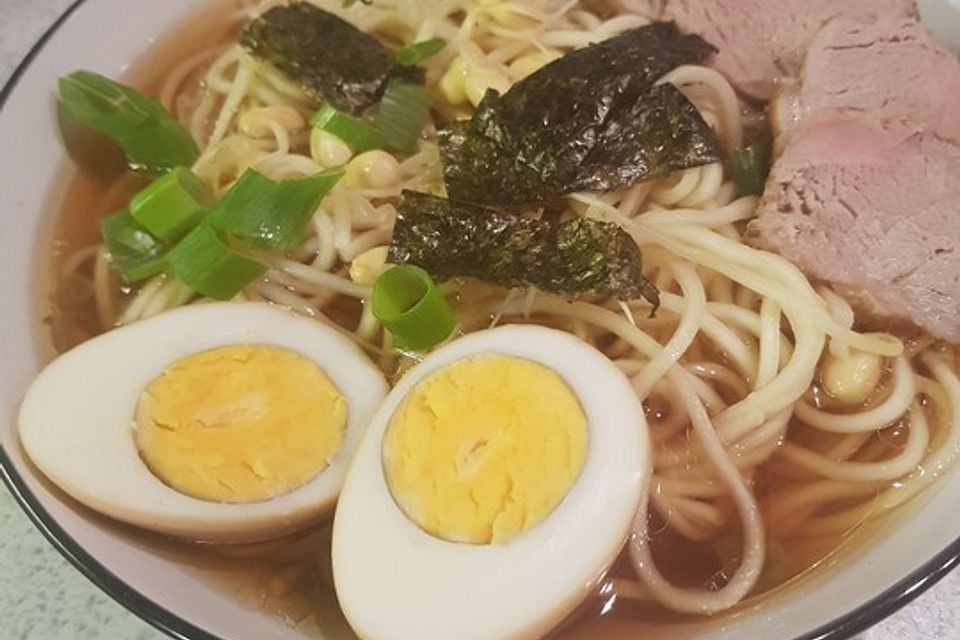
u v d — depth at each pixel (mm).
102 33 214
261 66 214
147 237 189
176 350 164
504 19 218
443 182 188
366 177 193
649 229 182
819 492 168
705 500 167
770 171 190
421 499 146
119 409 156
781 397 169
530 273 168
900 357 176
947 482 161
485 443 149
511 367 155
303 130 209
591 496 142
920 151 191
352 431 159
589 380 152
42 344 174
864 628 131
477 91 199
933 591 166
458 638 135
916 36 202
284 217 182
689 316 176
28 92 196
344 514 146
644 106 183
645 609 154
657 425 171
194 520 149
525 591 137
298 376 162
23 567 173
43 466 150
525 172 178
